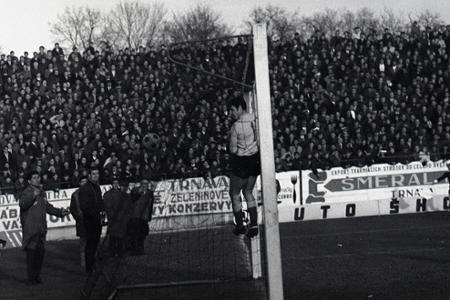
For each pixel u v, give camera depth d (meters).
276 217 7.56
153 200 11.87
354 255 15.88
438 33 32.22
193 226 12.52
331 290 11.63
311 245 18.22
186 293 10.87
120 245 11.41
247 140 8.95
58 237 24.08
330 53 31.09
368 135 27.39
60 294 12.90
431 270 13.32
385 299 10.68
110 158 24.53
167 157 23.25
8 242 23.67
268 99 7.66
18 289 13.82
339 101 28.70
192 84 28.14
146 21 61.44
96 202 14.84
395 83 30.95
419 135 27.69
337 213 26.09
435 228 20.78
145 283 10.97
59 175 25.03
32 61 30.12
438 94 30.17
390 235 19.58
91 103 28.97
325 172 26.11
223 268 11.77
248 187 9.16
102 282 10.92
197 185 12.84
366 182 26.23
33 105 28.92
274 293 7.51
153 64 29.61
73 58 30.36
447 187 26.34
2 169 25.77
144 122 27.08
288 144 26.89
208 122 25.19
